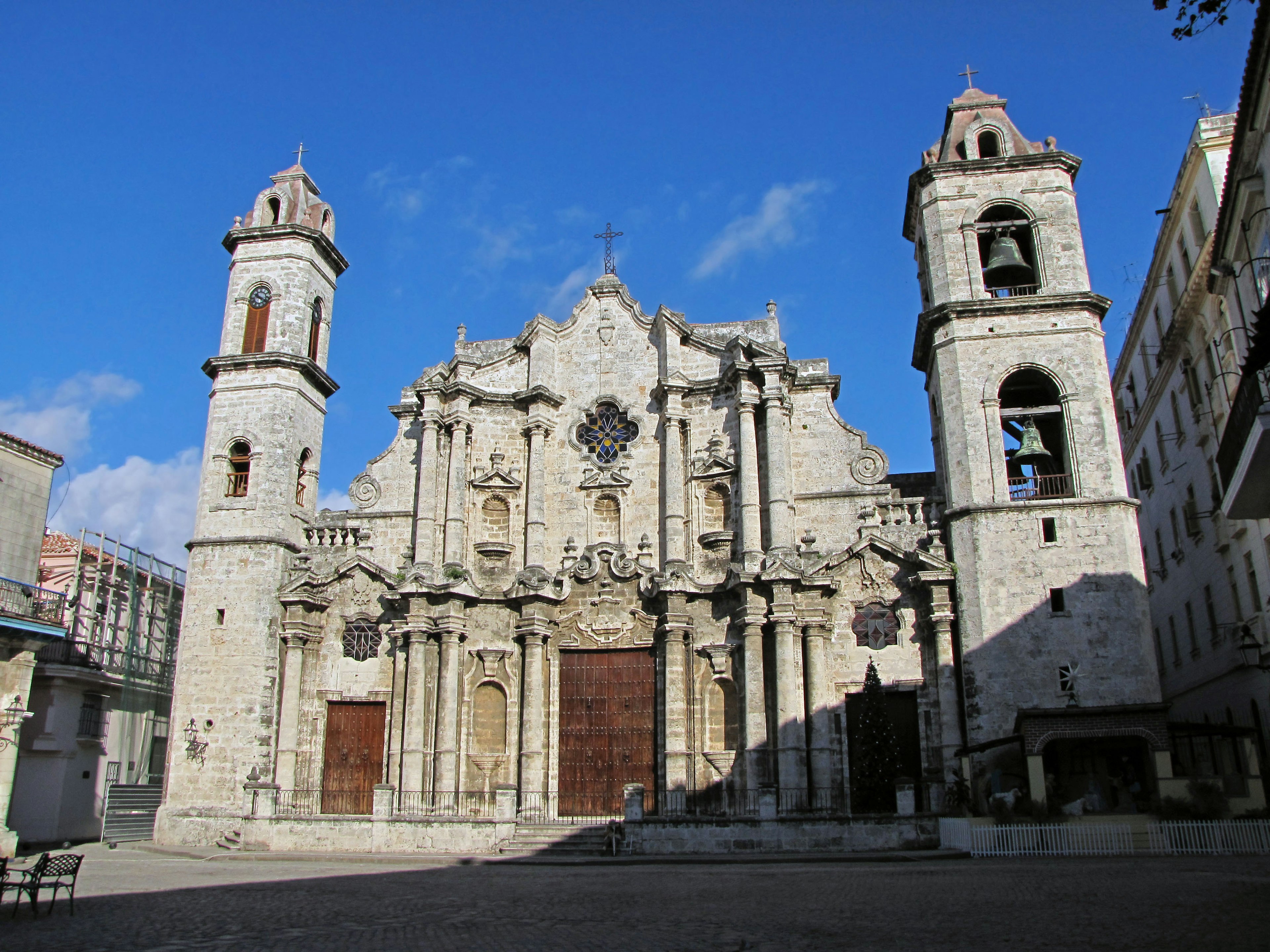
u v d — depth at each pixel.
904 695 36.19
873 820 30.77
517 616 40.50
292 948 15.07
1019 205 39.19
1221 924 15.01
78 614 45.41
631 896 21.27
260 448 40.97
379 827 33.53
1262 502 26.39
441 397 42.72
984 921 16.22
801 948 14.27
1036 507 35.12
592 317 44.34
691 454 41.50
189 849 35.09
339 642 40.34
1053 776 31.52
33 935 16.69
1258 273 29.08
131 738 47.06
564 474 42.44
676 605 38.56
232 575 39.53
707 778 37.31
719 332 43.41
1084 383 36.44
